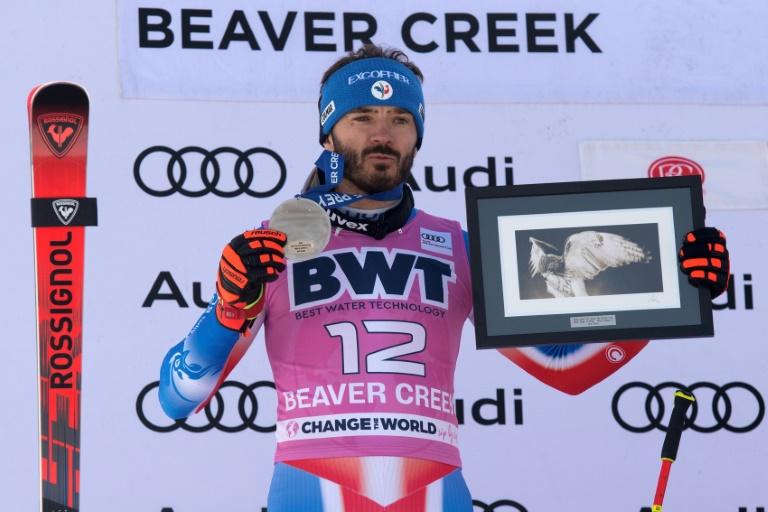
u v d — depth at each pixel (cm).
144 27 1447
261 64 1468
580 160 1495
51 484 1233
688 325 958
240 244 877
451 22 1511
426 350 951
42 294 1260
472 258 973
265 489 1360
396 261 978
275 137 1455
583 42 1523
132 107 1427
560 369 1045
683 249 953
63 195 1283
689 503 1408
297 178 1451
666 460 930
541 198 984
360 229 983
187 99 1442
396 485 908
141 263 1389
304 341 945
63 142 1291
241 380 1381
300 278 965
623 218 980
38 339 1255
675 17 1542
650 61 1528
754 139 1521
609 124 1509
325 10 1493
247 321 920
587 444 1412
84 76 1425
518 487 1395
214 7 1470
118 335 1366
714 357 1446
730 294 1466
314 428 924
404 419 924
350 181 1008
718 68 1537
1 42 1412
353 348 936
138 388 1356
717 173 1505
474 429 1402
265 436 1374
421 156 1471
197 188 1422
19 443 1317
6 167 1383
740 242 1487
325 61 1484
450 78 1496
